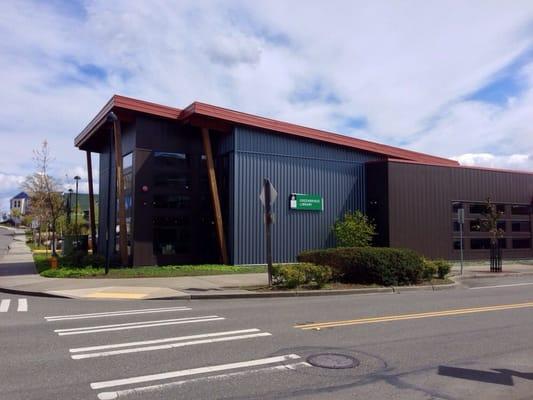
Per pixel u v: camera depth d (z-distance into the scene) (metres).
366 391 5.67
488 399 5.49
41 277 19.31
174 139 23.55
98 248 31.22
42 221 50.75
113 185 27.19
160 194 22.97
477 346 7.91
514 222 30.06
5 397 5.38
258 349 7.57
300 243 24.16
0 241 65.75
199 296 14.05
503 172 29.73
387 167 25.59
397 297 14.30
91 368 6.51
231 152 23.02
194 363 6.76
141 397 5.39
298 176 24.39
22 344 7.91
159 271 19.98
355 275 16.92
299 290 15.05
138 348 7.62
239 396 5.44
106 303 13.01
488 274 22.25
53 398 5.35
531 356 7.32
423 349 7.67
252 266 22.17
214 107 21.83
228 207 23.17
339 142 25.45
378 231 25.75
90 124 26.94
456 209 27.61
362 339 8.33
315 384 5.89
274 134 23.84
